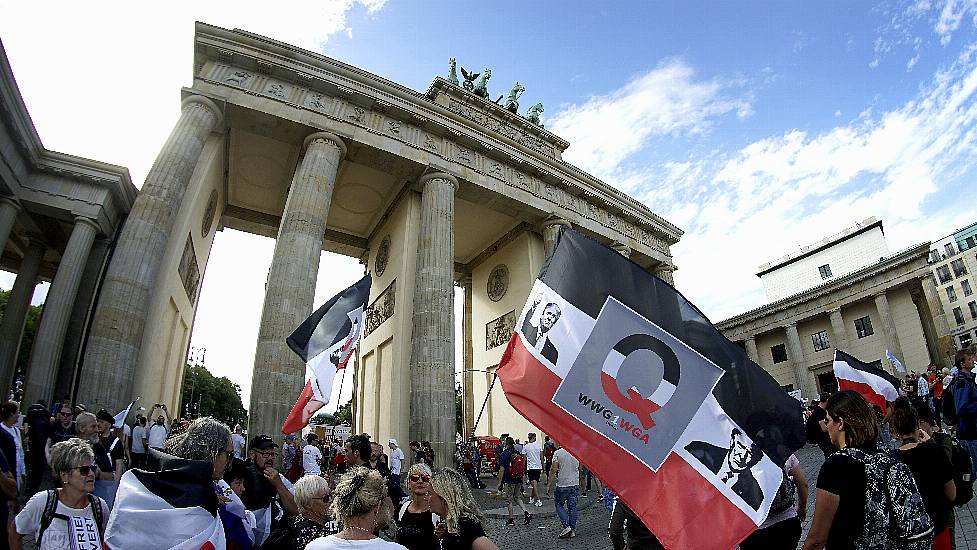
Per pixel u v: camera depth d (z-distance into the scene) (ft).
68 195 87.71
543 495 81.20
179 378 109.60
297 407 46.80
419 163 117.08
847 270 280.10
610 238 150.82
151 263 80.38
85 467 17.58
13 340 97.50
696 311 18.60
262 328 86.94
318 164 102.37
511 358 19.67
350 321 52.34
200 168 101.50
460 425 218.38
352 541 12.46
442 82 146.30
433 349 99.71
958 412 34.94
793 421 16.76
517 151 136.46
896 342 206.08
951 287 321.11
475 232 153.79
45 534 16.70
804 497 20.83
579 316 19.04
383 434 110.32
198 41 101.24
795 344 234.58
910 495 13.87
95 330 73.15
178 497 14.14
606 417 17.46
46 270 120.26
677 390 17.53
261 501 21.08
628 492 16.26
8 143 79.71
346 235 151.53
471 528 15.42
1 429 28.68
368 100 114.11
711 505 15.78
